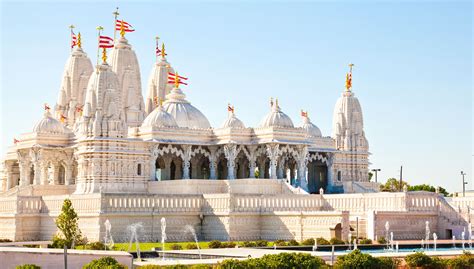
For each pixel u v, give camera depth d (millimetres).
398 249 79875
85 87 152625
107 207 95000
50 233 101688
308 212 95625
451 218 96312
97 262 50344
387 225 92125
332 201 105375
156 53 155250
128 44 143750
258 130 125875
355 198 102312
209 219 101625
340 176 143375
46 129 133375
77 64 153125
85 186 115375
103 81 118188
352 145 145875
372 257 55094
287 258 52531
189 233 101062
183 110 134875
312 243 86062
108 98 117500
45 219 102875
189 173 132375
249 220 100750
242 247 80625
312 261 52562
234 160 125375
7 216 103188
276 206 102812
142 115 141500
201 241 101188
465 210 99812
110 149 115312
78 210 98000
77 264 52625
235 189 117250
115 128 116688
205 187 116312
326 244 83500
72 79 152500
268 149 123688
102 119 116625
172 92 138000
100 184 114312
